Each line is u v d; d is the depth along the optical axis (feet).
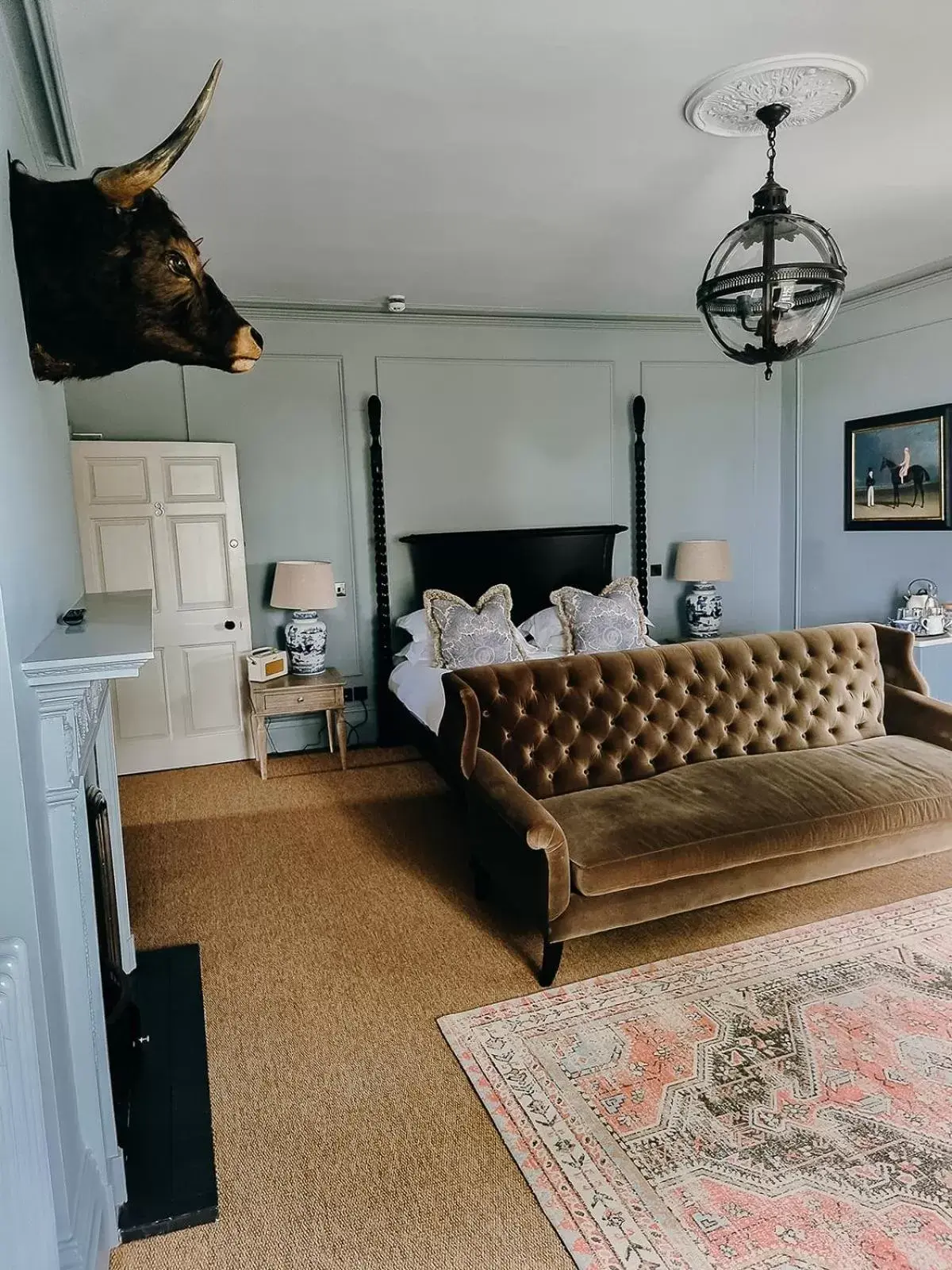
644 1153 5.77
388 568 16.30
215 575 14.82
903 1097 6.21
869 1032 6.98
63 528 7.11
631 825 8.20
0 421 4.12
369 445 15.93
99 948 6.48
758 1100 6.23
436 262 12.88
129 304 5.71
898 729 11.21
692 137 8.63
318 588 14.64
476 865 9.57
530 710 9.70
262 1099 6.46
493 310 16.02
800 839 8.38
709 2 6.27
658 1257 4.96
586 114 8.04
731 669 10.74
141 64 6.88
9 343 4.59
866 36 6.81
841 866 8.88
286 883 10.30
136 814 12.77
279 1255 5.08
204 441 14.97
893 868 10.23
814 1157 5.67
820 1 6.29
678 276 14.10
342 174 9.34
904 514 15.48
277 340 15.24
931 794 9.07
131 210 5.58
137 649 4.51
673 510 18.21
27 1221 3.47
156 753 14.88
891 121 8.43
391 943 8.80
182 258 5.82
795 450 18.26
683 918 9.09
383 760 15.35
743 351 8.24
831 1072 6.50
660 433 17.92
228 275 13.26
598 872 7.63
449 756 9.52
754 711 10.75
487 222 11.10
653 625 18.35
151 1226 5.24
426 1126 6.13
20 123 6.04
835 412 17.07
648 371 17.69
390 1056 6.94
